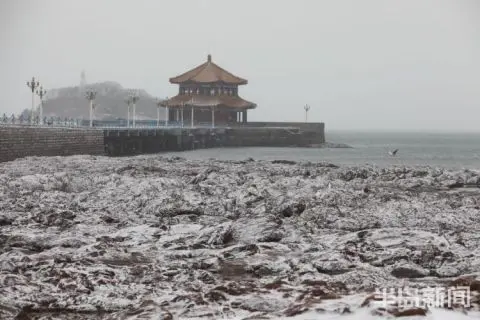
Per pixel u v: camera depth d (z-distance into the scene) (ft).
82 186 163.63
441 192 176.65
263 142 621.72
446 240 91.30
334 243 93.35
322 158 463.83
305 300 58.44
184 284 70.85
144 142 486.38
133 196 143.23
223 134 610.24
